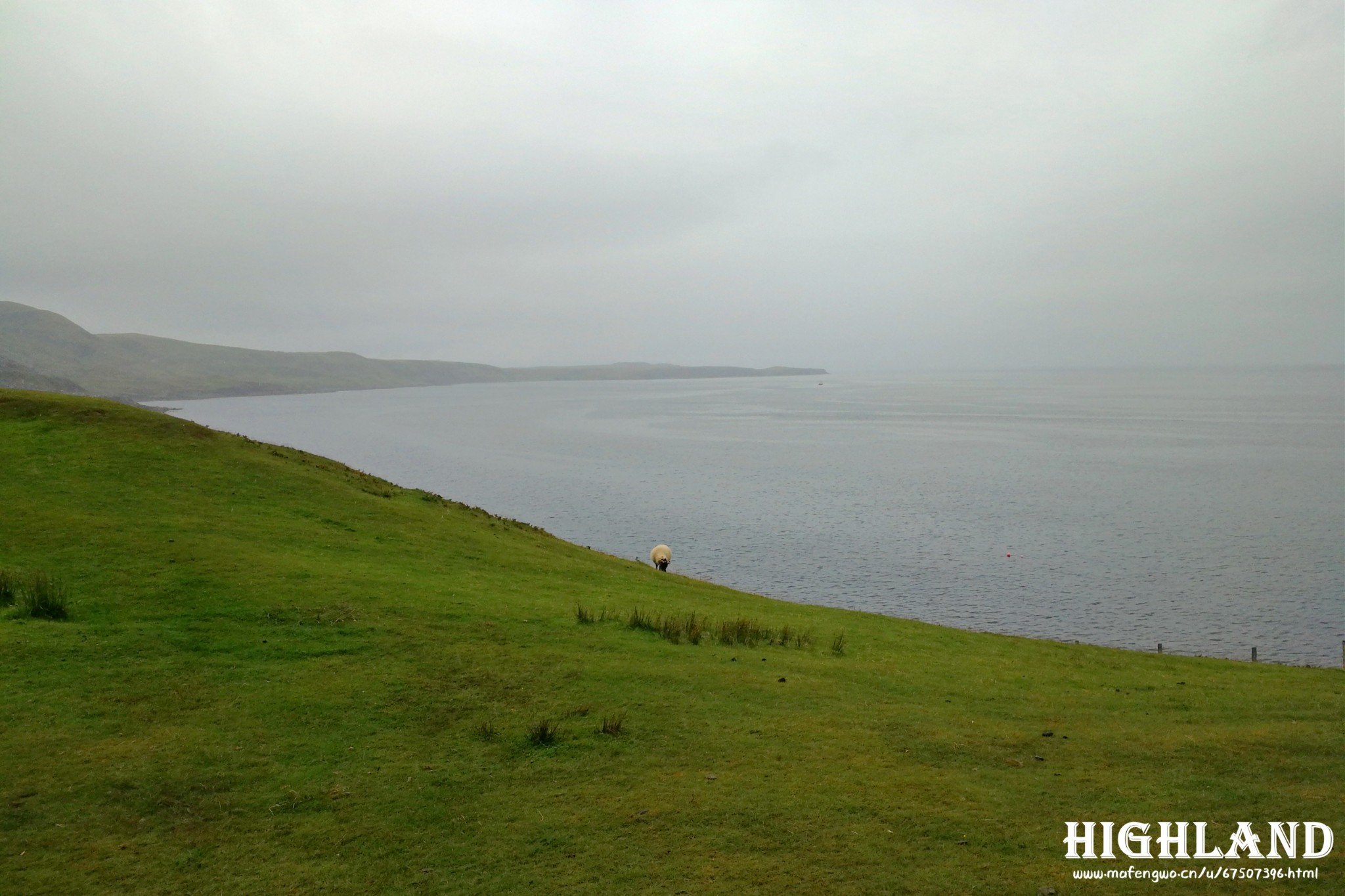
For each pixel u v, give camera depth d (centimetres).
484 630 1972
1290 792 1241
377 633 1877
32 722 1363
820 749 1409
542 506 8525
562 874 1018
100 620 1808
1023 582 5594
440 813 1170
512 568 2822
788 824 1134
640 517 7944
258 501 2994
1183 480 10319
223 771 1261
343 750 1352
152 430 3456
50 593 1841
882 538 6969
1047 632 4569
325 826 1132
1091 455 13038
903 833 1111
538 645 1908
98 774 1229
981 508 8400
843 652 2259
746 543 6781
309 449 14412
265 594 2028
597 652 1900
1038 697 1859
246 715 1441
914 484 10038
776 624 2567
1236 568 5975
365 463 12375
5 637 1680
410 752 1355
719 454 13550
